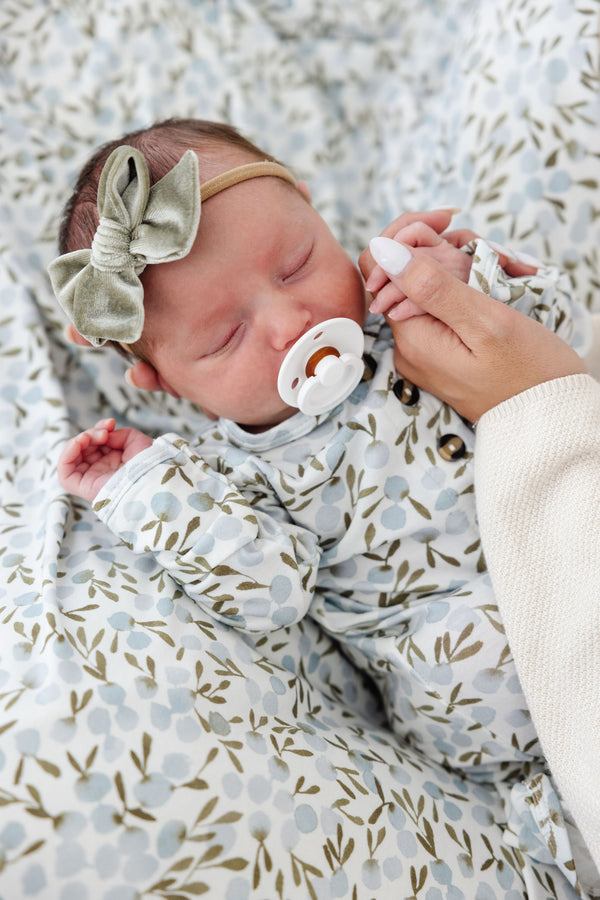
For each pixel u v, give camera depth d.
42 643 0.86
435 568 1.08
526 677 0.91
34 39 1.64
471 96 1.47
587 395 0.92
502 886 0.93
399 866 0.86
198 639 0.92
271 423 1.12
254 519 0.97
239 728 0.86
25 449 1.25
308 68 1.75
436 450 1.06
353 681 1.23
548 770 1.05
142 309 0.88
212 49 1.68
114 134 1.59
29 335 1.34
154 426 1.40
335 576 1.12
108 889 0.72
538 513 0.92
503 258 1.10
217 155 1.02
